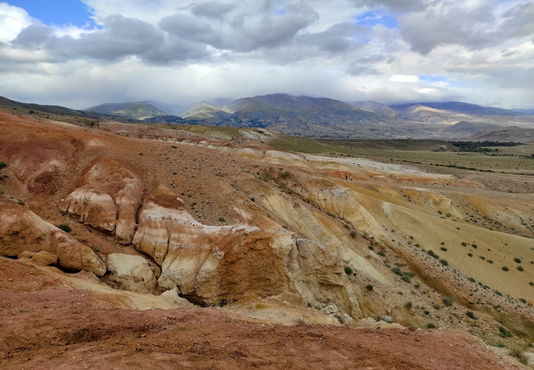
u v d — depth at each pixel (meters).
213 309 18.52
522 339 31.62
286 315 20.55
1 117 38.44
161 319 14.86
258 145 98.75
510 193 83.88
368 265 35.59
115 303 16.84
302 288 27.66
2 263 17.42
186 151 42.16
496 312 34.97
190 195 31.41
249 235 26.73
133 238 26.97
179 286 24.38
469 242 48.88
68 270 22.25
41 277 17.33
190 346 12.01
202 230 26.64
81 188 28.53
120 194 28.92
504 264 45.56
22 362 9.72
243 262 25.83
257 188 37.38
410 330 17.38
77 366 9.57
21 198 27.69
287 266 27.16
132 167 33.03
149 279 24.56
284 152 92.56
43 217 26.08
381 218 51.47
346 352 13.04
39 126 36.94
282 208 37.03
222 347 12.22
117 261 24.41
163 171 33.94
